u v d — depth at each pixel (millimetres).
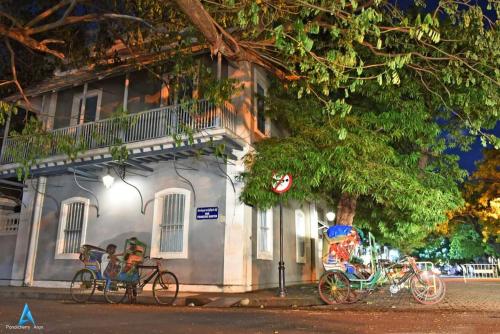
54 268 15188
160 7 9758
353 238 10180
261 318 7246
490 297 11195
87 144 14125
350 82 11719
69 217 15492
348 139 10891
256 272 13320
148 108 15305
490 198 25250
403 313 8055
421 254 47812
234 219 12836
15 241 16250
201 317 7363
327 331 5852
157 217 13891
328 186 12062
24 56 15555
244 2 7117
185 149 12961
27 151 15062
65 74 16328
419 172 12773
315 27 7012
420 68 10328
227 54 8094
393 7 9398
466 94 10898
